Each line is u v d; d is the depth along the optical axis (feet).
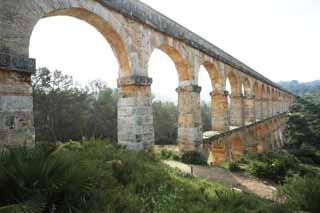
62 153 14.21
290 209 20.33
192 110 40.65
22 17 18.28
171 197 14.70
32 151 12.33
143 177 18.03
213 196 19.22
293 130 116.57
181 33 39.32
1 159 11.28
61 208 10.64
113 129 106.11
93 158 19.54
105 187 13.93
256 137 74.64
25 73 18.30
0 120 16.61
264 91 97.04
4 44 17.03
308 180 25.61
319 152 84.84
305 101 151.43
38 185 10.28
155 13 33.88
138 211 12.71
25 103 18.20
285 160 42.11
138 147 28.86
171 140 128.88
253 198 21.89
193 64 42.39
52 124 86.28
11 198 9.87
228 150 52.80
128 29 28.91
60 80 92.63
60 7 21.26
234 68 63.31
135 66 29.73
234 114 65.92
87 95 105.91
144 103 30.55
